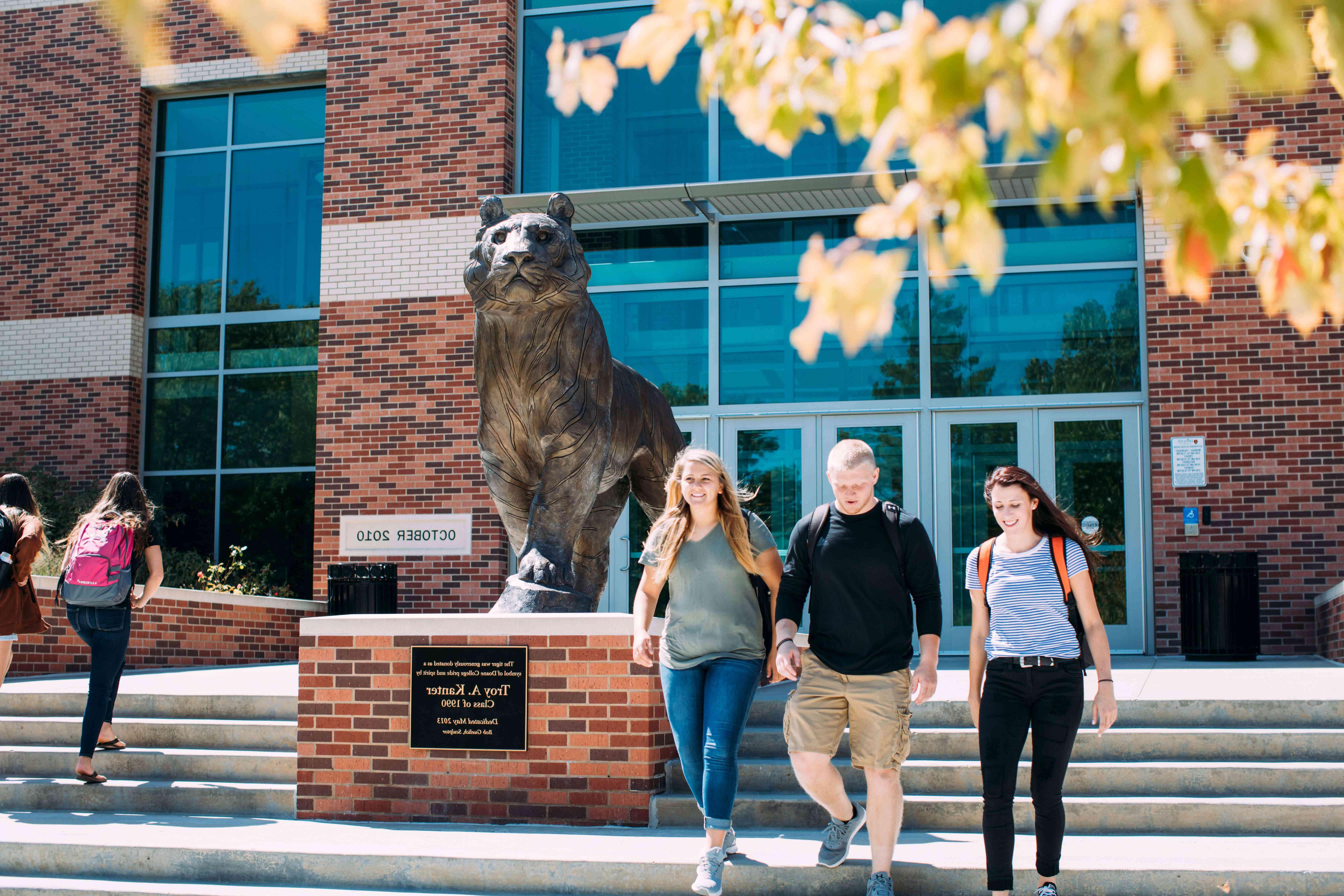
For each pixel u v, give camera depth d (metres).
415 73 14.27
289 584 15.07
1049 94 1.51
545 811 6.22
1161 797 5.98
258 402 15.45
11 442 15.48
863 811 5.00
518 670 6.32
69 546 7.41
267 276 15.56
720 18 2.09
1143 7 1.38
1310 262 1.92
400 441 13.84
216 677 9.89
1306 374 12.12
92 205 15.62
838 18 1.91
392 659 6.51
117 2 1.32
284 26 1.35
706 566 4.92
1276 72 1.38
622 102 14.19
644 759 6.13
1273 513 12.04
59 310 15.55
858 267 1.60
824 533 4.80
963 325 13.20
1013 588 4.59
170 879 5.61
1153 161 1.57
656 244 13.97
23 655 10.12
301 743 6.60
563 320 6.57
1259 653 11.73
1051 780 4.50
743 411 13.49
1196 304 12.43
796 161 13.72
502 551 13.47
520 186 14.27
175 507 15.48
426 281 13.97
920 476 13.05
